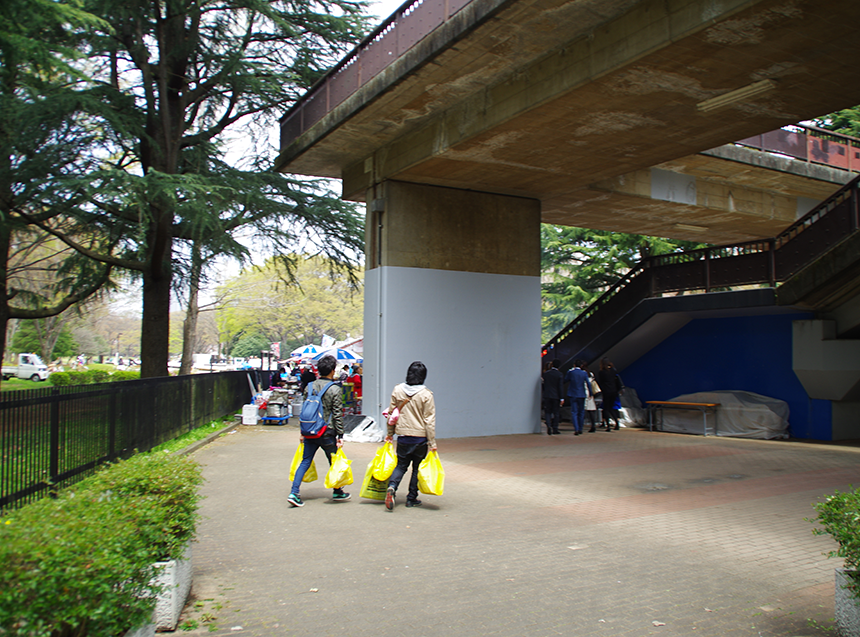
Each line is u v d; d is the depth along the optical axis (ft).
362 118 41.16
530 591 15.76
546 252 94.73
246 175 58.29
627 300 58.03
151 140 51.31
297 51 59.41
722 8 23.82
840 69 28.19
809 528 22.04
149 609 10.80
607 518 23.39
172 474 15.28
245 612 14.38
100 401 29.27
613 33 28.32
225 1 51.80
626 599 15.26
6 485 20.70
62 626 9.02
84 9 46.78
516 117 34.22
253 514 23.70
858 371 44.78
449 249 49.11
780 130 54.44
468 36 30.09
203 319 245.04
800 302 45.09
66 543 9.39
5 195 46.50
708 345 57.26
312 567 17.58
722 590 15.92
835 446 44.19
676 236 71.26
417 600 15.12
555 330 148.77
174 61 55.16
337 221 66.64
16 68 29.60
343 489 28.22
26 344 177.68
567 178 46.65
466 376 48.98
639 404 60.54
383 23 37.86
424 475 24.08
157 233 53.31
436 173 45.55
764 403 50.55
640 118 34.32
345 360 96.68
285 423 59.62
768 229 66.59
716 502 26.16
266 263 70.69
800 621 13.96
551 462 36.52
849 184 41.96
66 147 47.50
